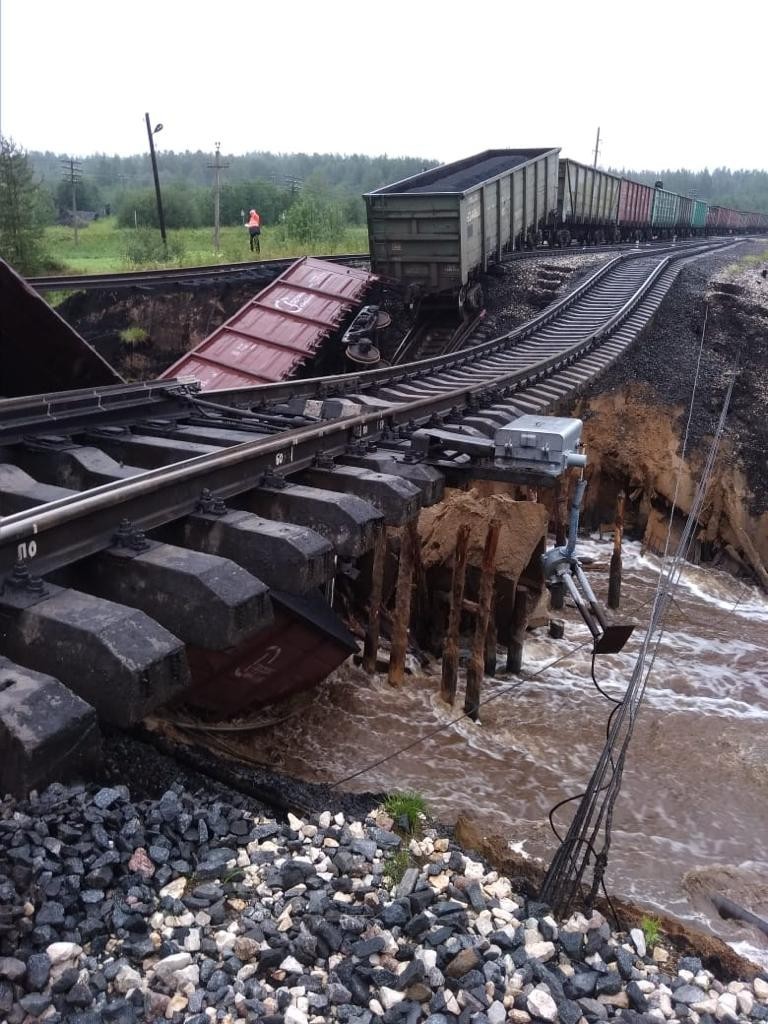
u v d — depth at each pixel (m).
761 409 18.23
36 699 3.60
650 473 17.56
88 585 5.04
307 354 18.61
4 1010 2.87
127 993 3.06
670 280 24.19
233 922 3.51
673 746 9.54
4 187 27.81
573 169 28.23
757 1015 3.67
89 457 6.87
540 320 19.89
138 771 4.79
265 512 6.48
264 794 4.99
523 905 4.08
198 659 6.84
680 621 14.19
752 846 7.65
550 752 8.98
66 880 3.35
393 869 4.14
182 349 22.06
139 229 38.34
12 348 9.41
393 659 9.52
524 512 10.87
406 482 7.23
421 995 3.30
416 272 21.45
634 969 3.79
